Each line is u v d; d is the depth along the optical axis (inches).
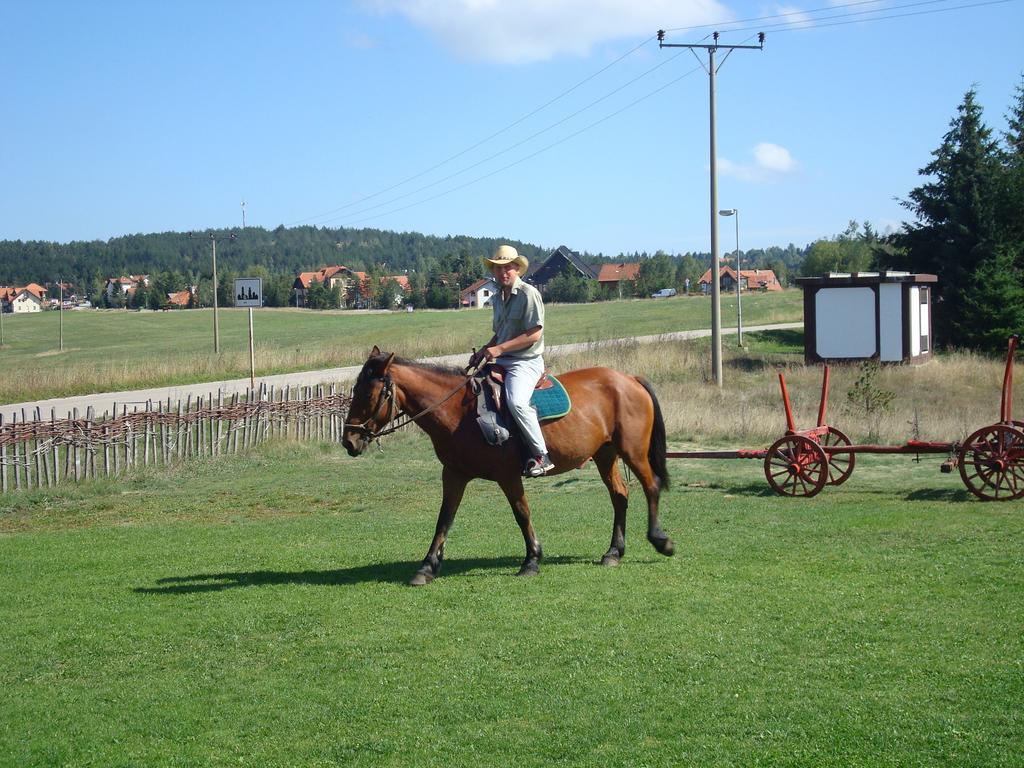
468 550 454.3
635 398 423.8
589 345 1534.2
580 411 406.3
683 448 783.1
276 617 343.6
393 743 232.8
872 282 1350.9
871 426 797.9
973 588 345.1
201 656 306.2
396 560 435.5
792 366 1387.8
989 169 1636.3
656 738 229.3
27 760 233.8
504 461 388.8
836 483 591.5
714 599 343.9
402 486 683.4
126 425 747.4
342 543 486.0
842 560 398.0
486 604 348.8
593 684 264.7
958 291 1583.4
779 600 339.3
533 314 395.2
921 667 267.1
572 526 508.1
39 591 399.2
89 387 1380.4
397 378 389.4
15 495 653.3
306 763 224.7
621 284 4842.5
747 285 5201.8
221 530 539.2
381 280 5236.2
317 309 4817.9
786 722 234.2
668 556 422.0
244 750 233.8
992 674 258.7
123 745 240.8
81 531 548.7
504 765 218.4
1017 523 459.2
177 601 374.0
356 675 280.8
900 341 1344.7
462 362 1640.0
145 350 2640.3
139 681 286.7
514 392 387.2
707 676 267.3
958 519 475.5
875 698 246.2
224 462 798.5
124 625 343.0
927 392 1107.9
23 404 1224.2
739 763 213.5
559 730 236.4
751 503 554.3
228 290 5467.5
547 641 302.5
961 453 529.0
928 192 1673.2
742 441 813.9
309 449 863.1
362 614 343.0
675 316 2817.4
